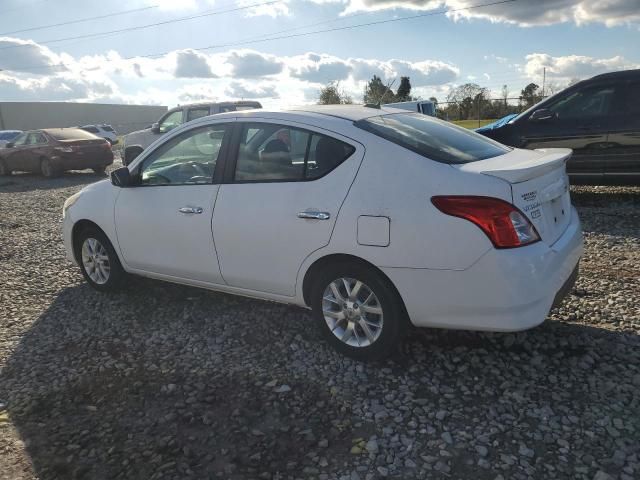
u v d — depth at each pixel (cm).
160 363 372
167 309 466
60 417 314
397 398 314
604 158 764
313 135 361
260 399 321
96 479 260
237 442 282
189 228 416
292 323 422
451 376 335
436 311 320
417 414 298
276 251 371
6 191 1369
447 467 255
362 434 283
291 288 375
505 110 3391
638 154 743
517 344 368
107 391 340
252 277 391
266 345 389
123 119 7288
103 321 449
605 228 651
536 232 311
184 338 408
